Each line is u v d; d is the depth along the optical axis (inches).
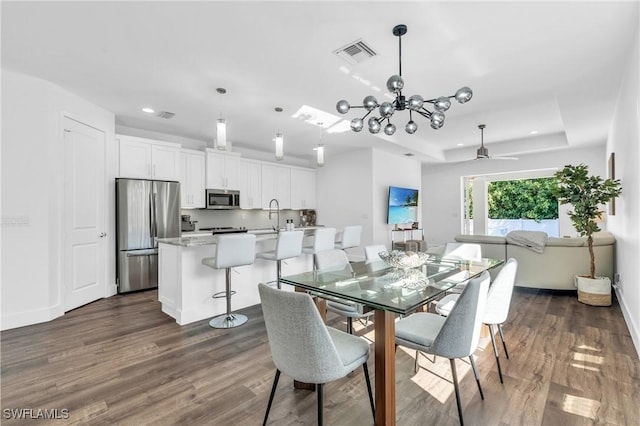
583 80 128.4
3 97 118.1
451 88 137.6
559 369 88.3
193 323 126.6
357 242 186.7
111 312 139.9
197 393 78.5
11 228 120.1
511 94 145.0
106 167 163.8
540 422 66.6
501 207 405.7
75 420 68.3
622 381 81.4
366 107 99.7
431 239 342.6
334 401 75.2
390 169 274.8
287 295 55.1
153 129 201.0
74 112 142.2
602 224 237.0
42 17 86.7
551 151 261.7
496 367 90.2
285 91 139.4
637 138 97.3
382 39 99.0
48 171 128.4
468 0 81.2
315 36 97.3
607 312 135.0
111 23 90.0
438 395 77.2
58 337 112.2
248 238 124.3
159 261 142.6
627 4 81.9
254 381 84.0
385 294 71.7
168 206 187.9
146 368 90.7
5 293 119.0
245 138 225.8
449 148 296.2
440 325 77.9
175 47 103.1
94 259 156.3
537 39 99.0
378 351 64.5
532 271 161.2
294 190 283.7
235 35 96.4
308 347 55.3
